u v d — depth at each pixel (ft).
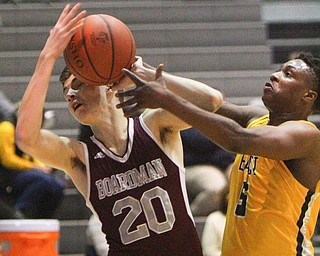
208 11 48.39
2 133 33.58
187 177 34.09
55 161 19.31
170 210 19.06
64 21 18.54
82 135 29.40
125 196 19.03
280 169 18.72
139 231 18.99
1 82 43.06
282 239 18.72
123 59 18.22
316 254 35.94
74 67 18.29
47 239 22.27
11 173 33.78
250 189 19.02
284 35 51.26
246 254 18.84
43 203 34.06
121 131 19.33
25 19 47.83
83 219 37.96
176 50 45.62
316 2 53.26
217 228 30.01
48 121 35.68
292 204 18.78
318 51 47.93
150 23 47.83
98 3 49.14
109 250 19.43
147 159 19.13
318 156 18.35
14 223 21.97
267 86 19.31
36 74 18.57
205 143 34.58
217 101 18.97
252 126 19.98
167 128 19.44
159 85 16.89
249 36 46.98
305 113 19.31
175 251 19.04
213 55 45.21
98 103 19.21
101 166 19.21
